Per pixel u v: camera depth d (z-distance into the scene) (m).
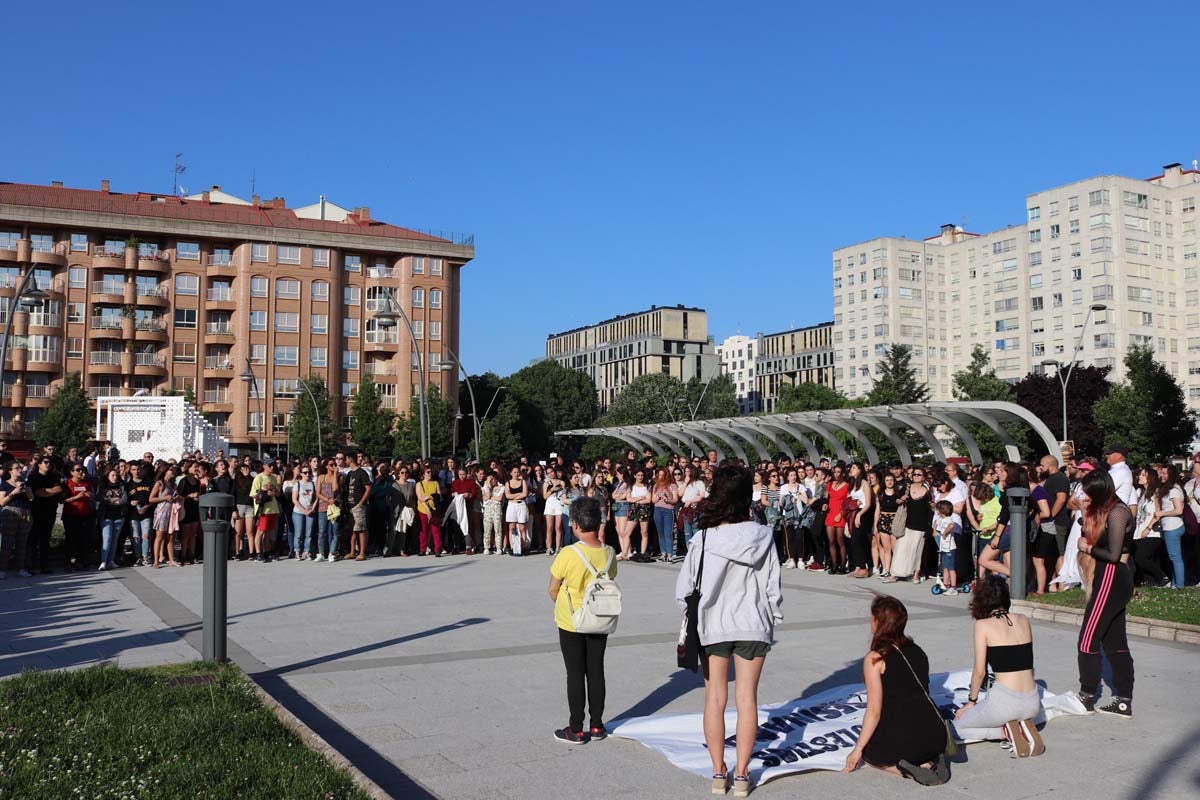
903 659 5.27
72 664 8.02
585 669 5.99
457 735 6.06
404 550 19.89
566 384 110.94
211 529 7.81
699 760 5.46
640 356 159.38
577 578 5.93
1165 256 90.62
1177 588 11.95
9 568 15.17
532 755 5.64
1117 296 87.56
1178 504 12.33
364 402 72.00
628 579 15.11
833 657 8.52
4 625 10.14
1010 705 5.65
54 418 64.94
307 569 16.47
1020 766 5.47
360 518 18.08
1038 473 13.46
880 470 15.54
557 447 108.62
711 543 5.05
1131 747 5.84
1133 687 7.21
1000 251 100.00
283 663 8.23
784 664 8.22
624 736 5.99
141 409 32.34
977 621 5.88
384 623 10.41
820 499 16.39
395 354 81.62
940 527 13.31
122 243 74.50
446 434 74.75
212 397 76.69
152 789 4.62
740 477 5.13
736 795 4.93
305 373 78.00
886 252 106.94
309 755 5.23
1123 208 88.56
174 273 75.69
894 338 106.50
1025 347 96.44
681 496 18.11
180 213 76.25
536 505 20.59
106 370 73.06
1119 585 6.58
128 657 8.34
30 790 4.56
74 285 72.81
